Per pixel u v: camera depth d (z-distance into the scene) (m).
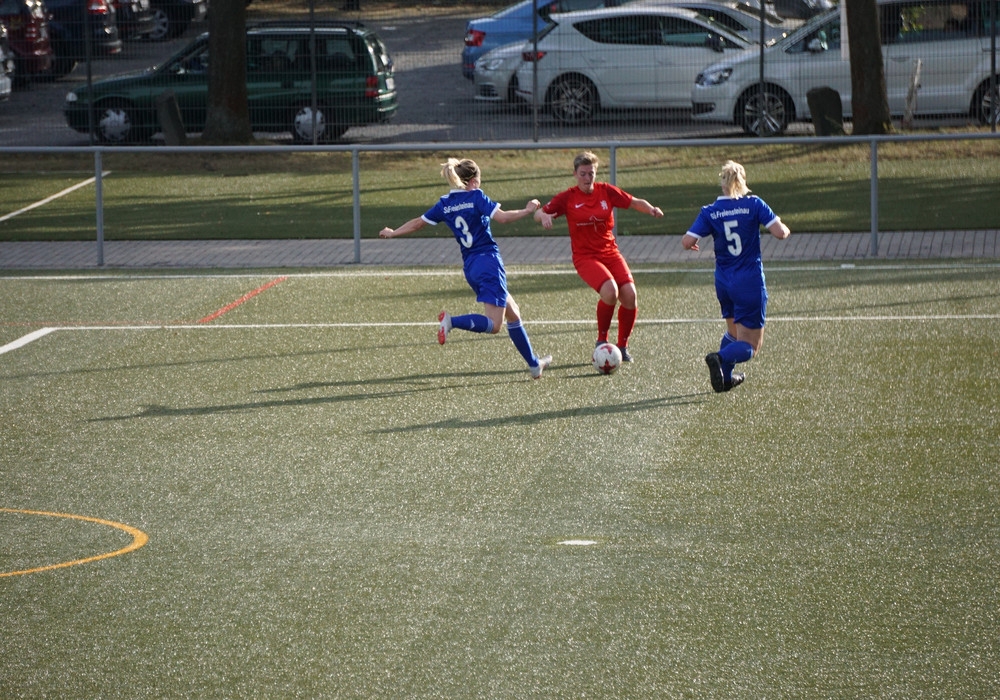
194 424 33.38
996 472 28.22
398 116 93.75
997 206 64.88
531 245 60.03
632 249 57.97
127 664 20.31
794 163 80.25
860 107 87.12
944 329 41.34
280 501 27.55
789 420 32.44
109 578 23.64
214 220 67.50
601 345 36.66
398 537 25.33
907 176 74.75
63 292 51.19
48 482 29.05
